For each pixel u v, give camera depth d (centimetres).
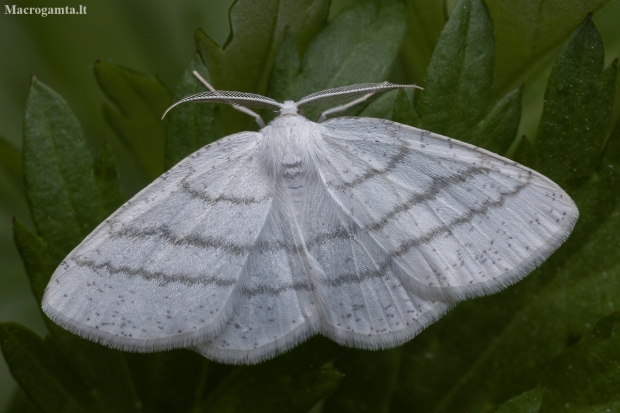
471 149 12
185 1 13
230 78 12
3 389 13
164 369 12
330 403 12
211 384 12
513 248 12
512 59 12
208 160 12
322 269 12
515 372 12
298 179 12
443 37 12
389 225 12
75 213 12
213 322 12
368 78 12
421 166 12
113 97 12
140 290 12
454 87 12
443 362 12
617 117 12
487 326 12
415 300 12
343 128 12
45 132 12
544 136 12
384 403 12
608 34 12
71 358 12
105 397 12
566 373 12
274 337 12
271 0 12
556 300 12
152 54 13
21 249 12
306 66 12
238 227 12
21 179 13
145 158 13
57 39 13
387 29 12
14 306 13
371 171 12
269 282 12
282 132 12
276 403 12
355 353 12
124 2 13
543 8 12
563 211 12
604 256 12
